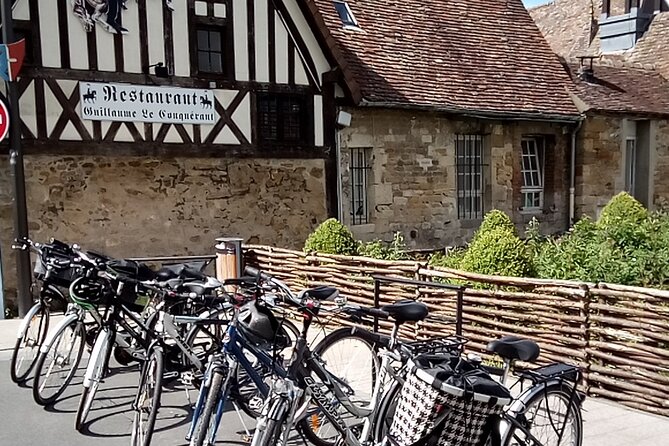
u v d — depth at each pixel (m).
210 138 8.96
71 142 8.05
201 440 3.28
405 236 10.70
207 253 9.05
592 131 12.42
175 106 8.66
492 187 11.66
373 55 10.73
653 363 4.36
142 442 3.64
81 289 4.03
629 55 15.88
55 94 7.91
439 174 11.03
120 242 8.45
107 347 4.12
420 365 3.03
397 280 5.32
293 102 9.63
